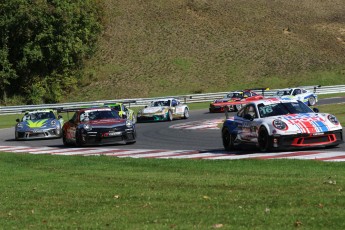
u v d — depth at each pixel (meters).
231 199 24.48
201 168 35.94
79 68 180.12
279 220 20.16
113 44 195.38
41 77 172.00
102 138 57.34
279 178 29.77
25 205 25.58
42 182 32.34
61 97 171.75
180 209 23.00
